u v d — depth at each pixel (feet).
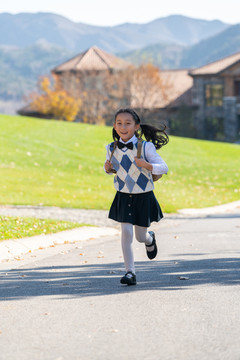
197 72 368.27
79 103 360.69
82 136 220.23
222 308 32.73
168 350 25.34
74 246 66.74
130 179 38.60
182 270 46.85
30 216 92.84
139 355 24.79
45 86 352.69
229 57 389.80
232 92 358.84
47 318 31.32
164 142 39.14
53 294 37.63
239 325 29.12
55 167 174.29
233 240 70.59
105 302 34.76
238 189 166.61
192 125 366.84
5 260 55.88
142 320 30.40
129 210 39.17
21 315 32.17
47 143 201.98
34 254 59.93
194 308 32.83
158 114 364.58
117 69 373.81
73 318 31.19
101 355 24.90
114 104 361.71
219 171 192.03
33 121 236.43
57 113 349.82
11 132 209.67
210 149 229.86
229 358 24.23
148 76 363.35
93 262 53.26
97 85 372.38
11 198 118.21
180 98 379.14
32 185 140.87
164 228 88.84
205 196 149.69
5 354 25.39
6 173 154.61
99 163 186.39
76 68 372.58
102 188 147.74
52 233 73.72
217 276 43.21
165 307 33.17
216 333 27.78
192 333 27.86
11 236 66.64
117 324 29.76
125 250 39.65
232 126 359.25
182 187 162.50
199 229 85.46
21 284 41.78
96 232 79.61
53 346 26.30
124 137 38.27
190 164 198.80
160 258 55.72
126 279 39.14
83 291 38.34
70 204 116.67
